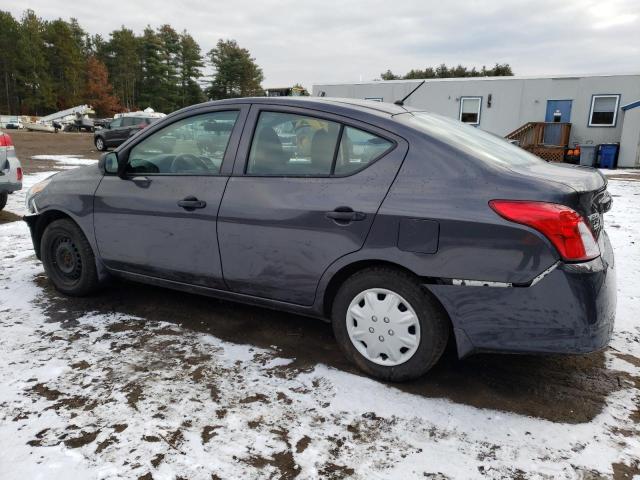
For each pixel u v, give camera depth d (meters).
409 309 2.66
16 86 86.50
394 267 2.70
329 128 2.91
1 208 7.36
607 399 2.68
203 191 3.23
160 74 86.12
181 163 3.42
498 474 2.11
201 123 3.36
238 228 3.09
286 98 3.15
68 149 23.28
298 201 2.88
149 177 3.51
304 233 2.87
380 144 2.76
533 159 3.07
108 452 2.20
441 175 2.57
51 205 3.97
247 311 3.83
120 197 3.60
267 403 2.59
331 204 2.77
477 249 2.42
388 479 2.07
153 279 3.64
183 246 3.35
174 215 3.34
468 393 2.72
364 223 2.67
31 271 4.71
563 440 2.33
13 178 6.81
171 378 2.82
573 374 2.94
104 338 3.32
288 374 2.89
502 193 2.41
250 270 3.11
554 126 20.97
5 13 86.94
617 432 2.39
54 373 2.85
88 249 3.87
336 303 2.90
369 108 2.96
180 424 2.40
